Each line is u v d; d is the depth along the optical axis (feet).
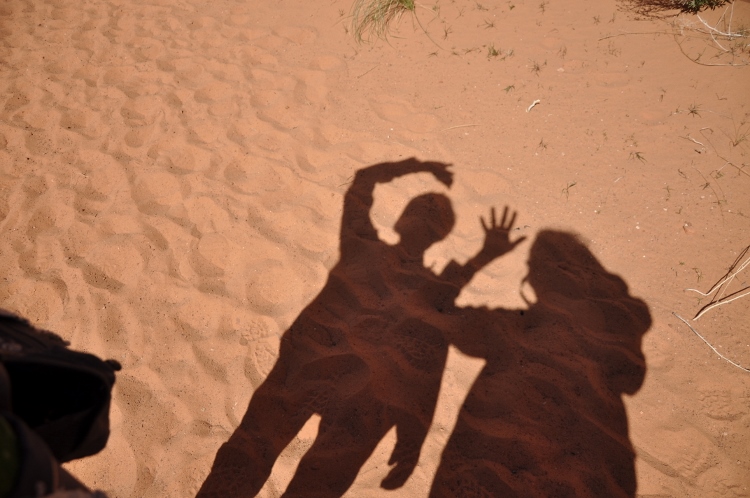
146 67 15.40
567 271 9.86
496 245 10.37
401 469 7.73
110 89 14.70
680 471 7.52
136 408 8.54
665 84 13.14
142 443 8.16
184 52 15.83
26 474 2.74
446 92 13.73
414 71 14.43
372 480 7.64
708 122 12.09
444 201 11.19
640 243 10.14
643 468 7.55
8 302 10.03
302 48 15.57
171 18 17.38
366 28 16.06
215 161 12.42
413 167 11.93
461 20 16.02
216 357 9.11
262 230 10.98
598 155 11.77
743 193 10.68
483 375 8.63
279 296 9.91
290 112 13.53
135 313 9.75
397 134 12.74
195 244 10.80
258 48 15.71
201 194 11.72
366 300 9.74
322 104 13.69
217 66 15.17
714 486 7.37
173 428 8.31
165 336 9.42
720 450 7.67
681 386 8.31
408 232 10.71
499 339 9.03
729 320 8.96
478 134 12.56
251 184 11.87
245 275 10.24
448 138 12.53
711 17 14.76
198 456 8.00
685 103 12.60
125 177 12.22
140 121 13.64
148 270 10.41
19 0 19.07
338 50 15.39
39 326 9.64
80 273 10.41
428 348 9.00
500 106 13.19
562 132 12.37
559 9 15.96
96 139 13.25
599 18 15.42
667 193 10.88
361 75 14.47
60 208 11.66
